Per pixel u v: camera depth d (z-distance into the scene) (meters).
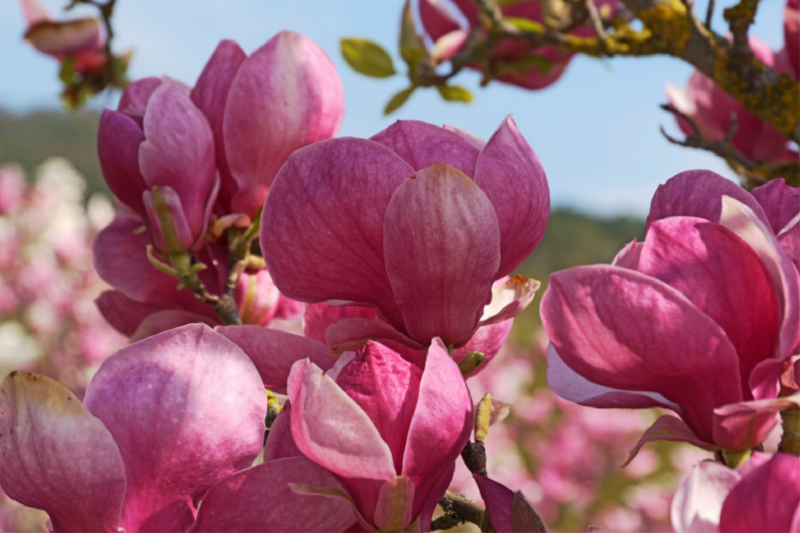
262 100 0.66
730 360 0.51
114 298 0.75
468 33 1.22
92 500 0.51
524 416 3.09
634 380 0.52
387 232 0.52
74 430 0.51
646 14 0.93
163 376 0.52
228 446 0.52
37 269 3.17
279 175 0.53
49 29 1.37
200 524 0.51
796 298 0.50
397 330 0.56
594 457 2.91
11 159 19.39
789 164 0.89
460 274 0.53
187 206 0.66
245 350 0.56
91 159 20.39
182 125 0.66
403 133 0.55
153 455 0.52
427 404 0.50
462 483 2.11
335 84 0.68
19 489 0.52
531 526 0.52
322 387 0.49
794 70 0.91
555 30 1.12
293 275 0.54
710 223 0.51
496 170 0.53
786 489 0.47
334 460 0.50
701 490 0.49
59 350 3.11
